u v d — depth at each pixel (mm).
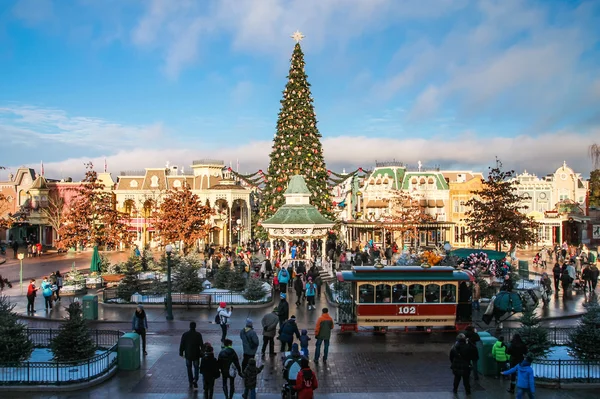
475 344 18969
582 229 73250
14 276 46375
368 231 72375
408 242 72188
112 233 48000
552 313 29281
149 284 36625
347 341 23766
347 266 45125
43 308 31594
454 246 74250
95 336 23984
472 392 17547
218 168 80375
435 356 21562
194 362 18578
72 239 46938
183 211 57469
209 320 28141
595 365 18781
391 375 19266
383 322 24219
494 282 36031
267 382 18500
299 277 32688
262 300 32156
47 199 77938
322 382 18484
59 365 18469
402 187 76375
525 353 17344
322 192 60000
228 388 18062
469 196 74625
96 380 18250
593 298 29766
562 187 78750
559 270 35719
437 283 24359
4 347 19344
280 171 59438
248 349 18328
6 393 17344
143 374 19484
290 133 59562
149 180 78875
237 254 53562
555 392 17422
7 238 81500
